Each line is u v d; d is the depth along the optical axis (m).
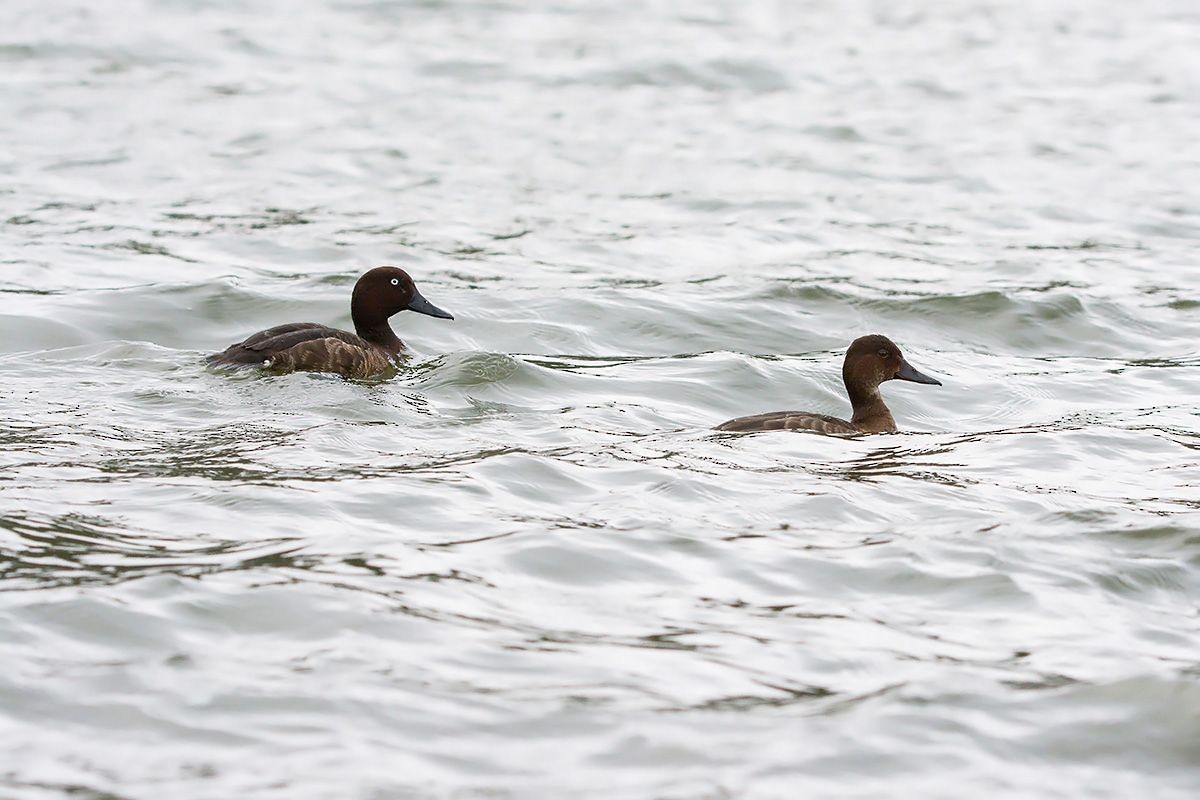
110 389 15.57
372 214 25.88
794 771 7.89
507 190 27.50
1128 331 20.84
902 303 21.42
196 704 8.31
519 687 8.70
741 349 19.61
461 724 8.23
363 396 15.65
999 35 39.09
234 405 15.07
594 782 7.71
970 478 13.21
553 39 37.69
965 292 21.97
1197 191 28.17
